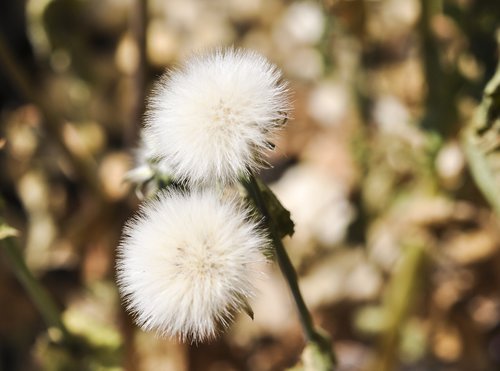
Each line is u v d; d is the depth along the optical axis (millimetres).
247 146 209
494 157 318
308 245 490
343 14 417
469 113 394
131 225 222
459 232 401
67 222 447
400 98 457
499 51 362
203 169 210
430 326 422
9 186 502
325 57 452
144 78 394
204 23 556
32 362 478
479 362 446
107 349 315
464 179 392
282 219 227
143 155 247
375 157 450
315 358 253
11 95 528
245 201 219
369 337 470
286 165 532
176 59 476
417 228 393
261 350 466
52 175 448
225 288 208
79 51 453
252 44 559
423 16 381
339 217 488
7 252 291
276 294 486
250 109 209
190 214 212
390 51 473
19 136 439
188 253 208
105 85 477
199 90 211
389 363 410
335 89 491
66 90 496
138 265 212
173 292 209
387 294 412
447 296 415
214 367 432
